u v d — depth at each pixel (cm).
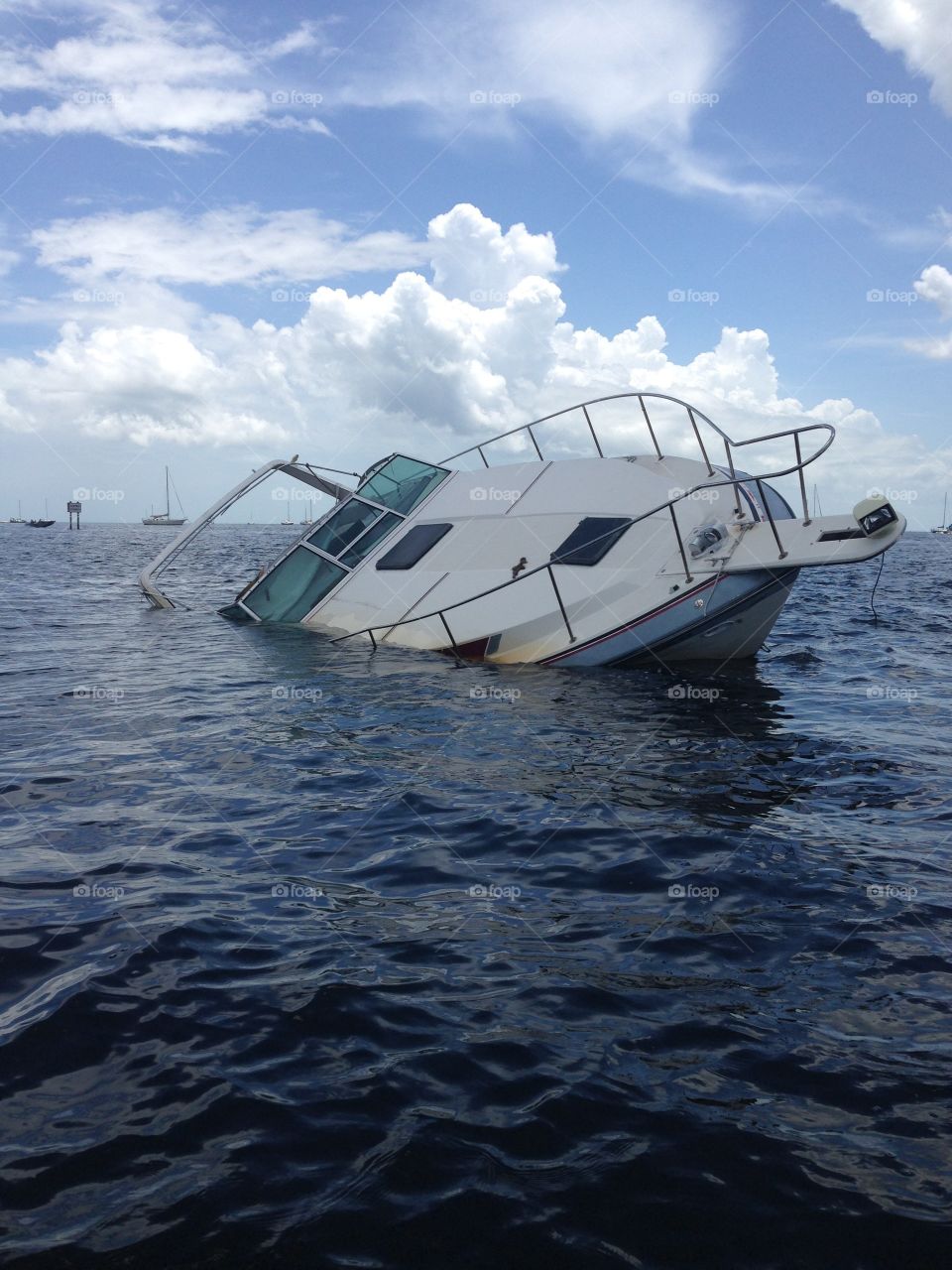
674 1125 326
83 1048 370
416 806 670
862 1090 346
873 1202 291
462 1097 341
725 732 873
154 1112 332
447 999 408
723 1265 267
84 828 623
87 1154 310
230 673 1162
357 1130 323
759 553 1030
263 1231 277
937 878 543
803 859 570
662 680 1096
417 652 1258
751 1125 326
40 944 457
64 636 1521
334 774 746
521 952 453
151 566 1917
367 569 1452
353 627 1397
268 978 425
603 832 616
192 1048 371
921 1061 365
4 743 838
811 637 1548
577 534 1215
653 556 1136
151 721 917
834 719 928
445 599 1273
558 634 1148
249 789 709
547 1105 336
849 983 423
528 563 1224
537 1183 298
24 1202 289
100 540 8262
